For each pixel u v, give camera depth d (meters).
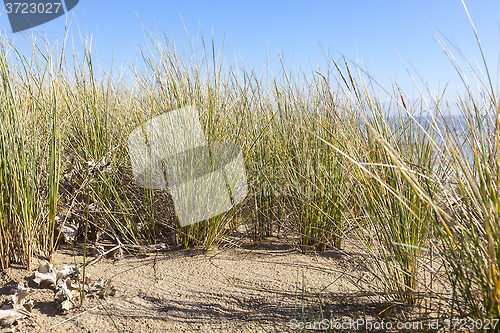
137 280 1.33
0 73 1.31
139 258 1.50
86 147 1.67
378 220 1.19
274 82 1.82
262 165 1.72
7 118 1.30
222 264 1.47
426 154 1.18
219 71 1.68
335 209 1.60
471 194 0.90
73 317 1.12
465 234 0.90
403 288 1.14
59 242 1.53
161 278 1.35
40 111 1.53
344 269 1.42
